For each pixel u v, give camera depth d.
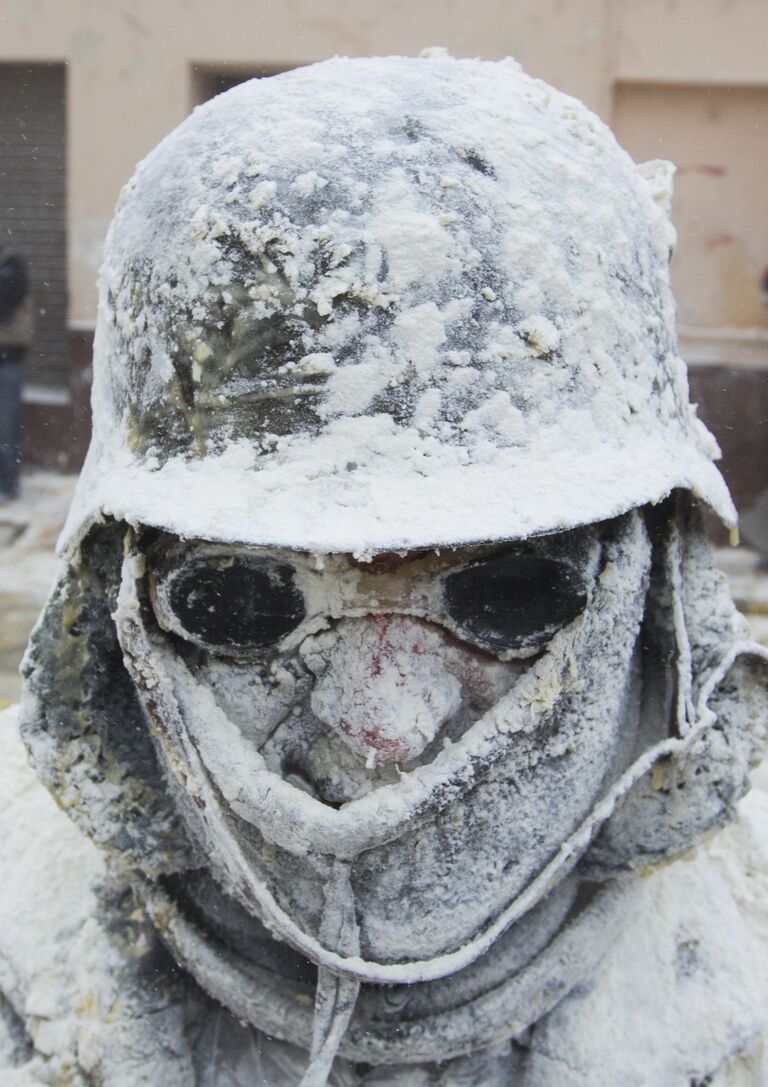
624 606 0.43
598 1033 0.48
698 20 1.77
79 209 1.93
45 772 0.47
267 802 0.41
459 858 0.42
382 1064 0.47
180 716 0.42
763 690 0.48
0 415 1.88
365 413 0.38
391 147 0.40
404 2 1.76
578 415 0.40
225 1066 0.50
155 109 1.87
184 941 0.48
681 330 1.84
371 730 0.40
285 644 0.42
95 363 0.47
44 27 1.86
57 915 0.52
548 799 0.43
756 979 0.50
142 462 0.42
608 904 0.48
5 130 1.96
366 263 0.38
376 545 0.37
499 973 0.46
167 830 0.48
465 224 0.39
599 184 0.43
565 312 0.40
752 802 0.61
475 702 0.43
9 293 1.86
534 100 0.45
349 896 0.42
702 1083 0.48
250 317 0.39
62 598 0.47
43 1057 0.49
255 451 0.39
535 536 0.38
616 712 0.45
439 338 0.38
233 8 1.81
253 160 0.41
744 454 1.73
